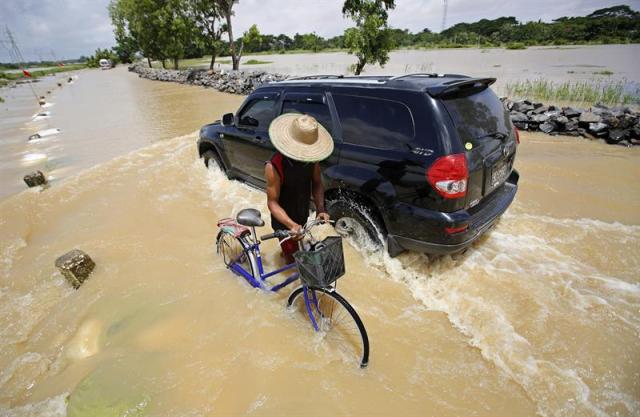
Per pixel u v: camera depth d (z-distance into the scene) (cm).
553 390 237
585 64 2203
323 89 394
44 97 2323
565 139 767
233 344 291
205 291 356
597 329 281
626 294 316
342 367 265
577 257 372
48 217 539
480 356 267
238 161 550
